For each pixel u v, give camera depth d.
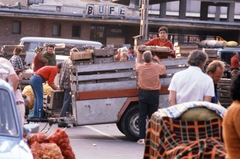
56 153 8.31
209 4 66.44
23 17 50.69
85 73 14.43
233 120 5.43
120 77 14.60
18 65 21.53
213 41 44.25
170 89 9.91
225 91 19.58
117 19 51.88
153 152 7.54
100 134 16.12
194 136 7.35
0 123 7.03
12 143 6.73
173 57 14.95
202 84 9.73
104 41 55.97
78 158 12.15
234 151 5.48
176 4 78.00
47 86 18.25
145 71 14.04
